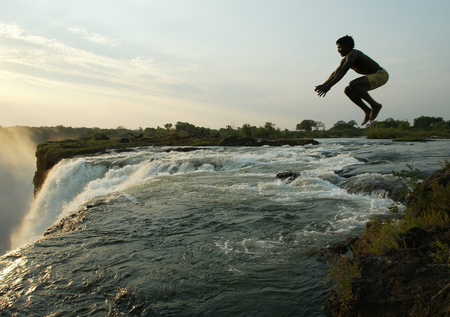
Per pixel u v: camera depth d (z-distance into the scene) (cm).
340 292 378
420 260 325
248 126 5288
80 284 453
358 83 398
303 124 9431
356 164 1452
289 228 689
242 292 424
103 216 806
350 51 407
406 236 393
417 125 8188
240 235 655
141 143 3925
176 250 579
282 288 429
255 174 1439
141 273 486
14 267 512
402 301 301
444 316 258
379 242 434
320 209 832
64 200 2141
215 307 391
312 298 400
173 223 740
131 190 1145
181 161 1878
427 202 488
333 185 1100
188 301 406
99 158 2481
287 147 2877
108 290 435
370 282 336
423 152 1781
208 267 504
